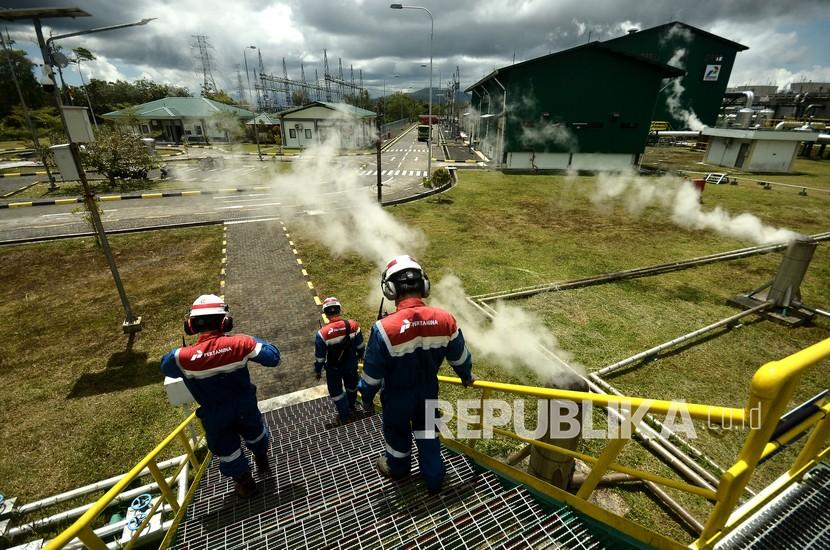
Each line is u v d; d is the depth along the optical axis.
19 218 16.36
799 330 7.49
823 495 1.94
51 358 6.88
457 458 2.93
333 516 2.50
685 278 10.05
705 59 43.62
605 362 6.57
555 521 2.14
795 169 29.62
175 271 10.68
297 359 6.77
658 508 3.97
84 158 22.45
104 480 4.46
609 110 28.50
